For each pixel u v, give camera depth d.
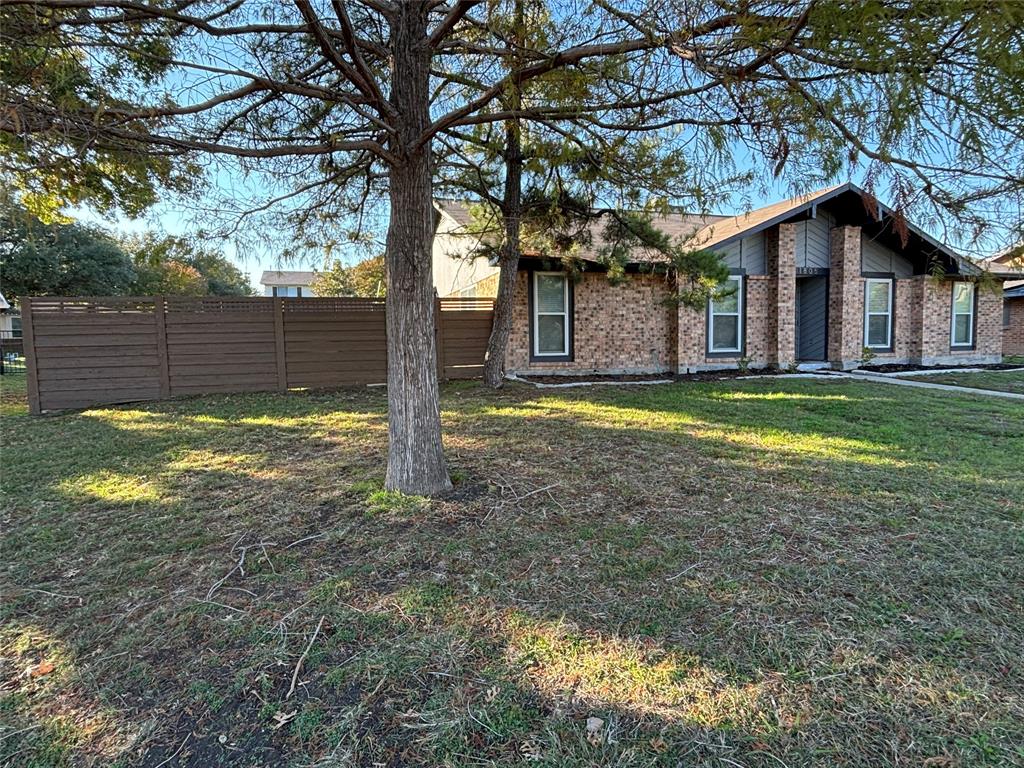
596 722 1.81
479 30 3.49
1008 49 1.49
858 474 4.37
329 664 2.13
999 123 1.68
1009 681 1.96
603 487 4.09
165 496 4.07
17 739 1.79
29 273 22.61
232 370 9.27
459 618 2.41
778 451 5.11
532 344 11.59
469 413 7.12
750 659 2.10
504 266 9.60
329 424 6.68
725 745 1.70
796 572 2.77
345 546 3.15
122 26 2.83
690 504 3.73
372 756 1.69
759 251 12.41
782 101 2.34
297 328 9.58
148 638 2.33
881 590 2.59
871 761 1.63
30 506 3.91
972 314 13.55
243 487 4.25
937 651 2.13
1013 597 2.52
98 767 1.68
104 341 8.48
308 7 2.70
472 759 1.67
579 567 2.86
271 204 5.04
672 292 10.52
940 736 1.72
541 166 3.90
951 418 6.68
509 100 3.00
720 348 12.36
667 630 2.30
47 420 7.30
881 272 13.01
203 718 1.87
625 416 6.90
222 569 2.92
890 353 13.20
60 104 2.56
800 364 12.82
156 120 3.02
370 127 4.35
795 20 1.99
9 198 2.98
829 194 11.43
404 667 2.10
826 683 1.97
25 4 2.38
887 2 1.64
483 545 3.12
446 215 16.02
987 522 3.38
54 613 2.53
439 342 10.68
